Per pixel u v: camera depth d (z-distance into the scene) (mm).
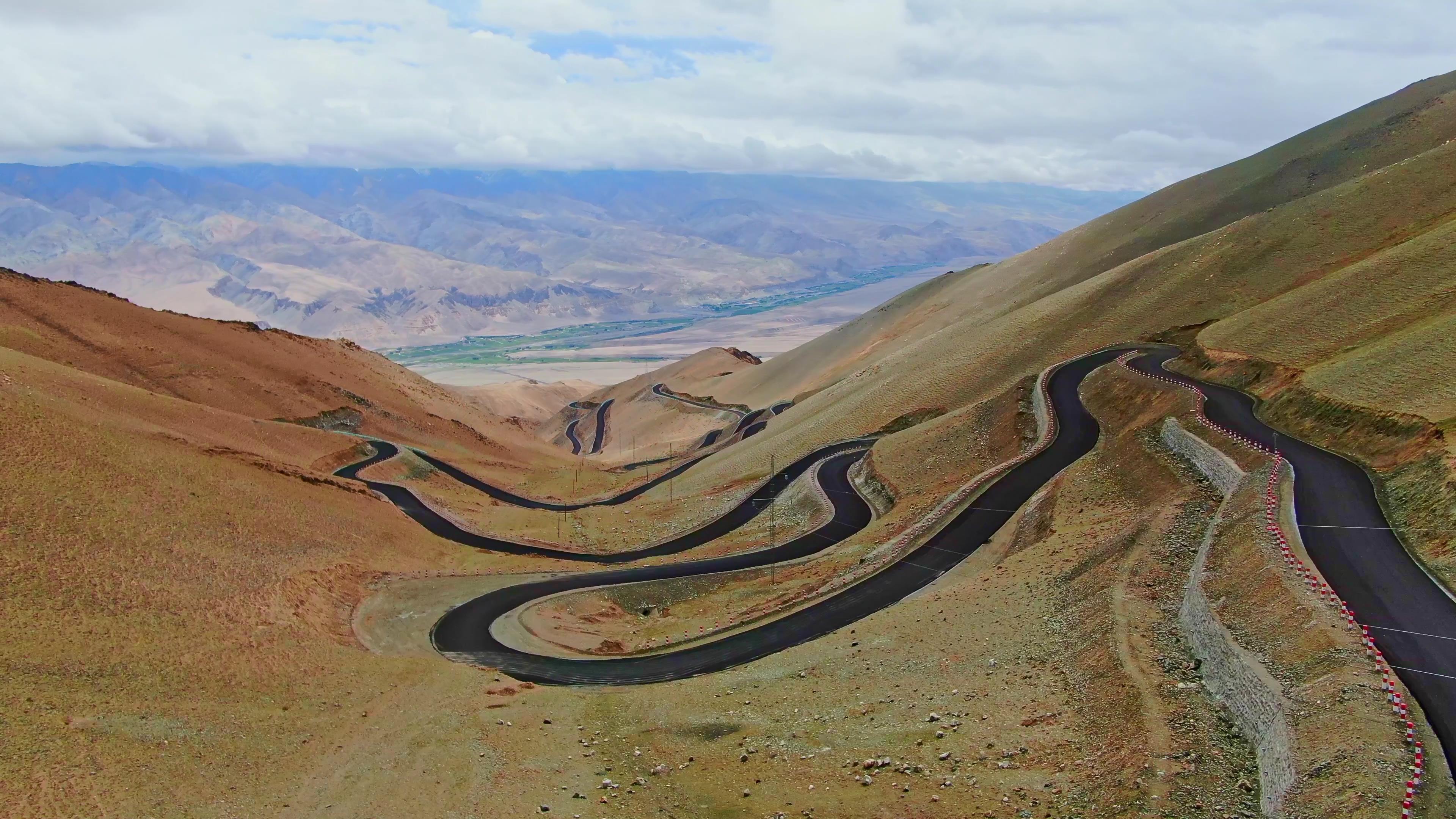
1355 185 109125
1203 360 76562
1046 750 32219
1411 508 40531
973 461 82375
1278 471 46906
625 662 54188
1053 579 47031
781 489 98688
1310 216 106812
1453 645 30172
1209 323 96500
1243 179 172250
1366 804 23047
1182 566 42094
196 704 41781
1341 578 35312
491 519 96312
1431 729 25797
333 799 36688
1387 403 50375
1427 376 51156
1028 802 29406
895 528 72312
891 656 45312
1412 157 110375
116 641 44562
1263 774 26766
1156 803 26547
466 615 63500
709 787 35500
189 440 75688
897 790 32250
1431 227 87938
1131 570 42656
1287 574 35188
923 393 116875
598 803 35625
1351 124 168250
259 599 54406
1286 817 24156
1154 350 90875
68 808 32531
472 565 76312
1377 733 25547
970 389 111875
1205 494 49812
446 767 39156
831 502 88375
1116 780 28547
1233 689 30672
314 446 105875
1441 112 153875
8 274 121250
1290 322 74625
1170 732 29719
